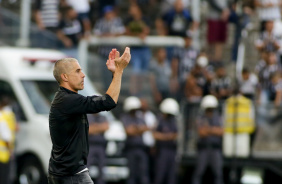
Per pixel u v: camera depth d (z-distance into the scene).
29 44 52.94
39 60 45.69
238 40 51.03
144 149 44.50
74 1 51.97
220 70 49.34
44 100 45.25
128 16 51.94
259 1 51.75
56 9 52.53
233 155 42.78
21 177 44.38
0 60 45.97
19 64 45.75
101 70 50.16
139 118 44.69
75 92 21.80
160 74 50.12
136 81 50.00
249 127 46.38
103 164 43.50
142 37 50.16
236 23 51.38
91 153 43.19
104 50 50.62
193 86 49.69
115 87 21.42
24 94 44.84
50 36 52.53
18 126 44.22
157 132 45.12
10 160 41.16
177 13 51.47
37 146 43.88
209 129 45.16
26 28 53.19
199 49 54.09
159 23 51.88
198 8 54.88
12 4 53.56
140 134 44.41
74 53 51.34
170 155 45.16
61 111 21.52
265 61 49.56
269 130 46.66
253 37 52.16
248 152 46.59
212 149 45.16
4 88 45.31
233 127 46.09
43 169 43.66
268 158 46.41
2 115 40.84
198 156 45.38
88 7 52.06
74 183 21.78
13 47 48.75
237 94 45.16
